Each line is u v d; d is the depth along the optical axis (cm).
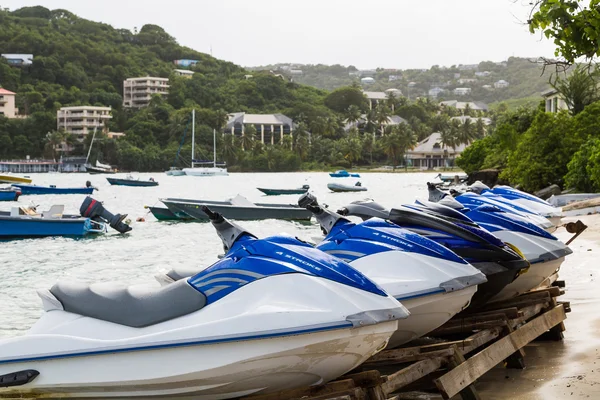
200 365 548
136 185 9475
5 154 19162
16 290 1496
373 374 596
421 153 19462
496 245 800
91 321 583
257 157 18288
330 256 598
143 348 554
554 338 925
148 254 2191
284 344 541
